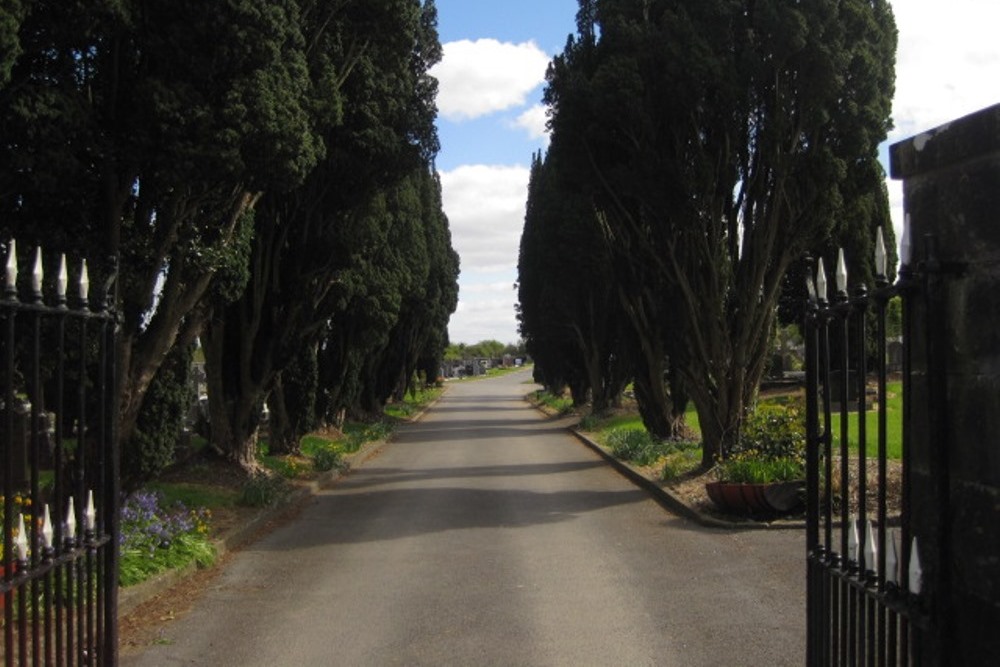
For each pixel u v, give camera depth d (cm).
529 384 9819
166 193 1042
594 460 2194
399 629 761
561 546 1102
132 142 927
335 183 1662
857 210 1611
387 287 2705
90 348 864
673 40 1448
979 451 310
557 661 671
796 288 2467
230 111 934
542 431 3341
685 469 1644
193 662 679
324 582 940
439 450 2600
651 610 800
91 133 868
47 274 862
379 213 2014
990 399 304
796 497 1202
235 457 1725
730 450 1422
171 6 925
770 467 1230
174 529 1020
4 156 805
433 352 5691
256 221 1703
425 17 1664
